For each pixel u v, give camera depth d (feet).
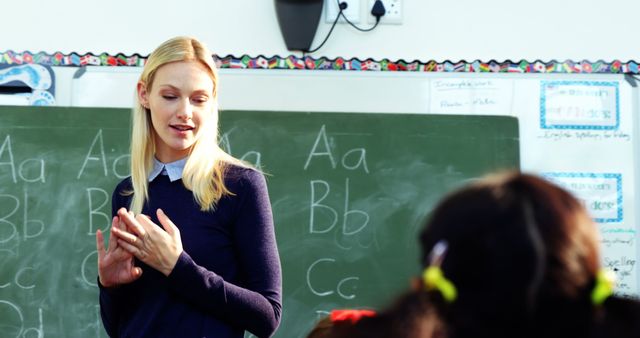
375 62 10.93
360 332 3.12
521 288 2.78
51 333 10.19
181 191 5.98
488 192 2.92
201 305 5.64
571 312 2.82
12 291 10.22
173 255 5.52
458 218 2.89
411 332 2.91
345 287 10.35
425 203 10.50
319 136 10.54
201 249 5.80
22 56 10.80
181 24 10.97
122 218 5.50
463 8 11.10
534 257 2.76
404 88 10.92
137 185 6.08
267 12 10.98
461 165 10.57
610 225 10.88
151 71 6.07
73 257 10.28
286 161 10.50
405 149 10.57
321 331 3.89
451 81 10.93
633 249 10.86
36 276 10.25
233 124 10.53
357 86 10.89
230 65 10.87
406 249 10.43
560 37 11.09
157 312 5.72
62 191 10.36
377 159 10.54
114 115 10.50
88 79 10.82
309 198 10.47
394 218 10.46
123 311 6.00
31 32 10.89
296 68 10.87
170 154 6.14
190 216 5.87
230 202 5.88
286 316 10.30
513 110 10.93
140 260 5.77
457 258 2.88
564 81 10.97
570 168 10.91
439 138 10.61
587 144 10.94
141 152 6.14
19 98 10.69
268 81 10.86
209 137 6.09
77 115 10.46
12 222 10.31
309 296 10.33
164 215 5.66
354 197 10.48
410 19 11.03
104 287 5.81
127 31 10.95
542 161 10.91
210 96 6.17
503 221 2.81
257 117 10.55
